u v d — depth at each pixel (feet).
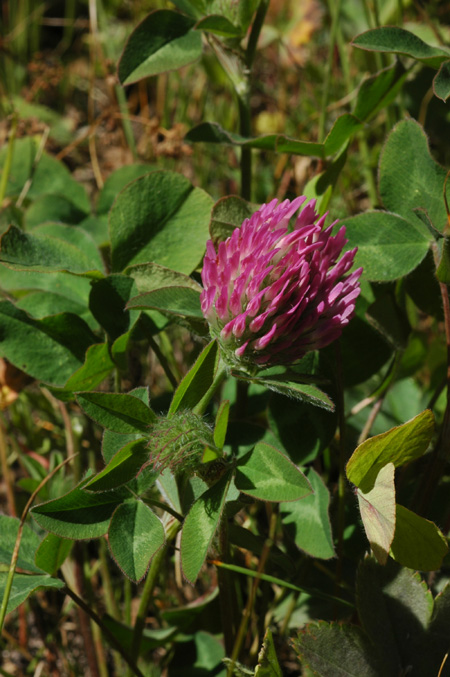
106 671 1.25
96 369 1.19
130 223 1.22
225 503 1.08
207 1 1.23
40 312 1.24
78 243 1.27
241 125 1.28
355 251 1.05
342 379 1.17
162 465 1.06
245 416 1.24
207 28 1.21
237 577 1.23
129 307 1.12
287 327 1.04
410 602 1.09
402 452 1.07
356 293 1.05
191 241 1.22
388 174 1.18
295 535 1.12
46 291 1.25
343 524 1.16
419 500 1.17
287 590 1.23
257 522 1.28
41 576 1.13
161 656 1.28
